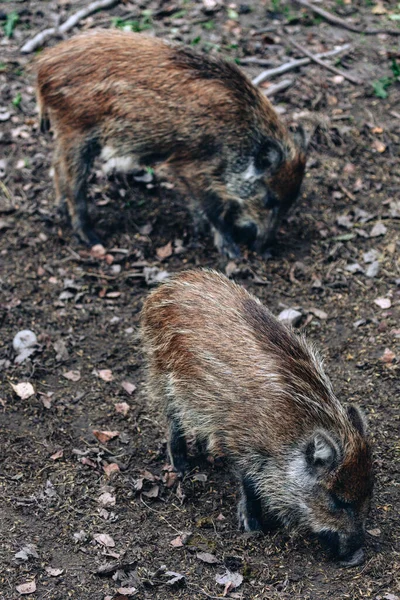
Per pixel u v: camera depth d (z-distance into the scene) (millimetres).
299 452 6129
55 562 6109
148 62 9242
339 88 12359
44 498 6637
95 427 7434
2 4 14242
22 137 11500
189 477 6949
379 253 9570
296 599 5777
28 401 7633
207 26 13586
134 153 9578
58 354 8227
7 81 12547
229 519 6559
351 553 6023
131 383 7945
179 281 6891
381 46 13211
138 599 5855
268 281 9219
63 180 9742
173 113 9242
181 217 10328
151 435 7375
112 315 8812
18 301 8883
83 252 9703
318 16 13961
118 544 6277
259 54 13039
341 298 8945
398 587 5828
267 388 6160
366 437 6031
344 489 5871
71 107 9375
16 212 10227
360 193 10562
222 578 5984
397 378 7766
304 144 9711
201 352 6414
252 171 9477
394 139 11367
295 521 6375
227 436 6340
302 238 9922
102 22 13641
